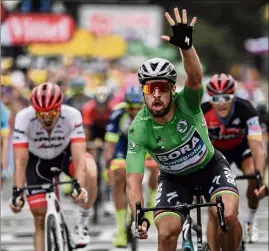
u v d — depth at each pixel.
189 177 19.25
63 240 21.14
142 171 18.42
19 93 45.78
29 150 22.75
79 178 22.34
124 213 27.14
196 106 18.38
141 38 129.00
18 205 21.30
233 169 46.03
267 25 133.50
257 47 112.50
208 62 173.75
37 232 21.89
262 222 32.56
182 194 19.02
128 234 26.50
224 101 23.23
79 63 87.19
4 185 44.97
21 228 31.70
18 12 67.81
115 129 27.36
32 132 22.34
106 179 34.28
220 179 18.91
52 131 22.48
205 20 172.12
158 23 131.62
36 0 65.38
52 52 83.50
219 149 24.75
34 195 21.86
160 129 18.42
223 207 17.36
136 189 18.20
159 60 17.98
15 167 22.08
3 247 27.62
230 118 23.78
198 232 17.69
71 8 129.62
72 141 22.55
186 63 17.73
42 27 63.66
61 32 63.75
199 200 19.56
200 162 18.92
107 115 35.56
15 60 64.38
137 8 130.25
